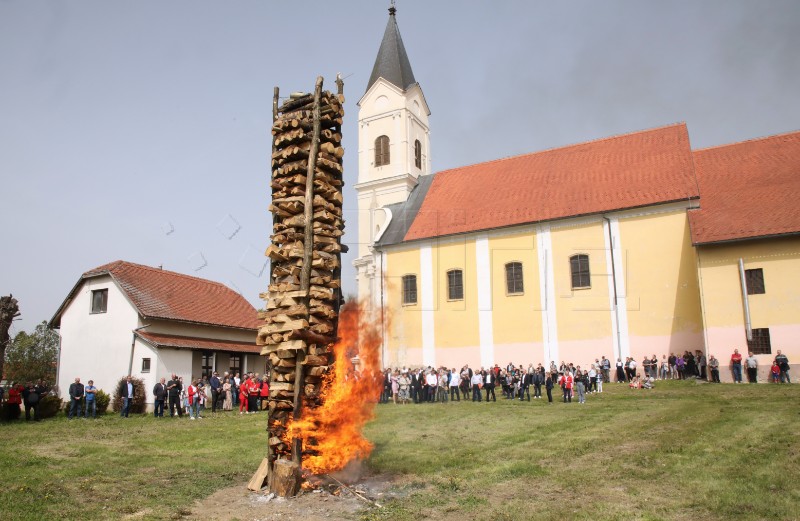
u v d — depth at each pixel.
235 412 26.45
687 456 11.27
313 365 9.74
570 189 37.56
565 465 11.07
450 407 23.55
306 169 10.34
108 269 32.38
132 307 31.00
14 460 12.63
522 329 36.19
